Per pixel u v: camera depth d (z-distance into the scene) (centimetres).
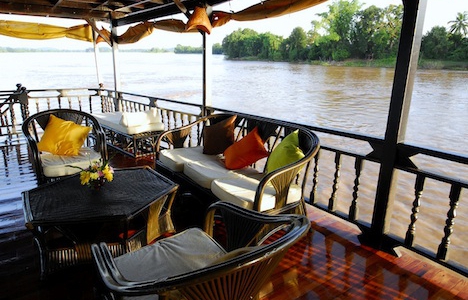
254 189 252
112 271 129
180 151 354
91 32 766
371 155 245
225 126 348
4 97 655
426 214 411
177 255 163
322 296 193
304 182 262
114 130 495
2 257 228
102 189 248
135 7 602
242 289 120
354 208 262
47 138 345
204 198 287
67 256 212
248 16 375
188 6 462
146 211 225
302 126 294
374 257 235
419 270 220
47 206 218
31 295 192
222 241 255
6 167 425
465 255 335
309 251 241
